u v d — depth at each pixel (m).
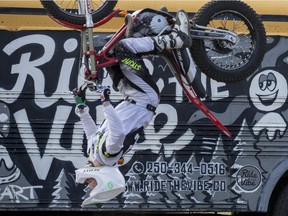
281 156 17.38
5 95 16.77
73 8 15.11
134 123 12.60
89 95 16.84
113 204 16.98
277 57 17.36
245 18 13.45
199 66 13.31
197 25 13.13
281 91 17.39
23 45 16.81
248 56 13.55
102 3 14.72
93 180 12.88
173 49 12.81
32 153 16.84
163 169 17.08
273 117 17.38
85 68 12.63
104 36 16.77
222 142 17.25
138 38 12.42
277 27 17.39
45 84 16.84
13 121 16.80
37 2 16.89
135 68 12.41
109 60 12.51
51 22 16.88
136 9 17.00
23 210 16.83
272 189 17.33
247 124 17.34
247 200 17.30
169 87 17.08
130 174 16.98
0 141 16.80
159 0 17.12
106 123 13.08
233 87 17.30
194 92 13.53
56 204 16.88
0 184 16.77
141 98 12.62
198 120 17.19
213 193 17.23
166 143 17.09
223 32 13.18
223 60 13.60
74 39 16.89
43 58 16.84
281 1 17.55
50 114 16.88
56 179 16.88
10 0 16.81
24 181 16.81
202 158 17.20
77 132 16.91
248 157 17.33
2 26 16.77
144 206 17.03
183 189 17.12
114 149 12.47
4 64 16.77
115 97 16.84
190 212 17.62
